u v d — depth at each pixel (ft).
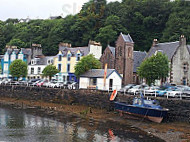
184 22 215.72
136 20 255.09
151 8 260.83
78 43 251.19
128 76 151.12
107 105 104.58
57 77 180.45
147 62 119.03
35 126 80.18
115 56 156.66
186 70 137.90
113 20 245.04
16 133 71.05
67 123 84.53
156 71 116.78
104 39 230.68
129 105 87.92
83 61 141.18
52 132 72.84
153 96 91.76
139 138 66.54
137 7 265.13
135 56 167.22
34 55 216.13
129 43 152.05
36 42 285.02
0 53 292.20
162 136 67.87
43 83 151.23
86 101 114.01
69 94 121.80
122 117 92.17
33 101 136.77
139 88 114.73
